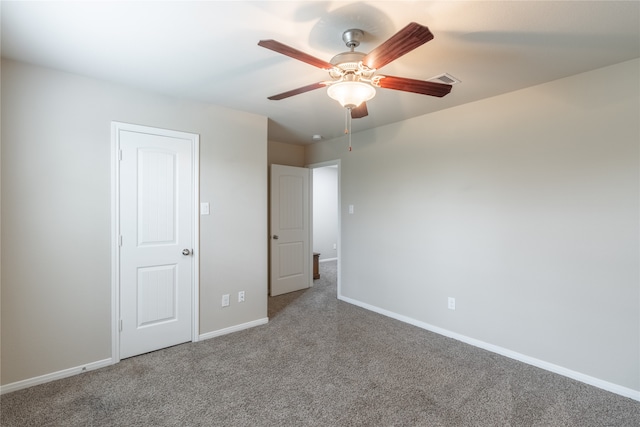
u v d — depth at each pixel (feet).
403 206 11.45
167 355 8.70
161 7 4.99
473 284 9.48
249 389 7.11
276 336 10.03
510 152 8.64
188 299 9.48
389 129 11.91
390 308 11.91
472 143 9.45
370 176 12.69
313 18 5.31
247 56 6.68
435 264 10.46
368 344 9.46
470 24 5.45
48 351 7.36
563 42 6.05
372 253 12.61
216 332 10.02
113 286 8.21
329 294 14.92
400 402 6.64
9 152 6.87
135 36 5.90
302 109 10.25
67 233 7.56
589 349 7.36
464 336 9.70
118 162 8.24
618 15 5.16
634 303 6.79
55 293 7.43
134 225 8.54
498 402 6.66
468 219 9.57
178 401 6.66
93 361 7.95
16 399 6.67
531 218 8.27
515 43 6.09
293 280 15.49
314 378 7.56
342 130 12.93
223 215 10.14
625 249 6.88
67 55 6.68
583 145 7.41
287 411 6.36
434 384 7.32
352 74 5.38
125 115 8.31
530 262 8.30
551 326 7.95
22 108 6.99
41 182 7.23
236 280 10.46
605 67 7.09
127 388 7.13
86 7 4.99
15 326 6.98
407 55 6.56
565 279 7.72
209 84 8.20
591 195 7.31
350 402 6.64
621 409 6.43
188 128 9.37
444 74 7.43
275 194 14.76
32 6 4.95
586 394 6.94
